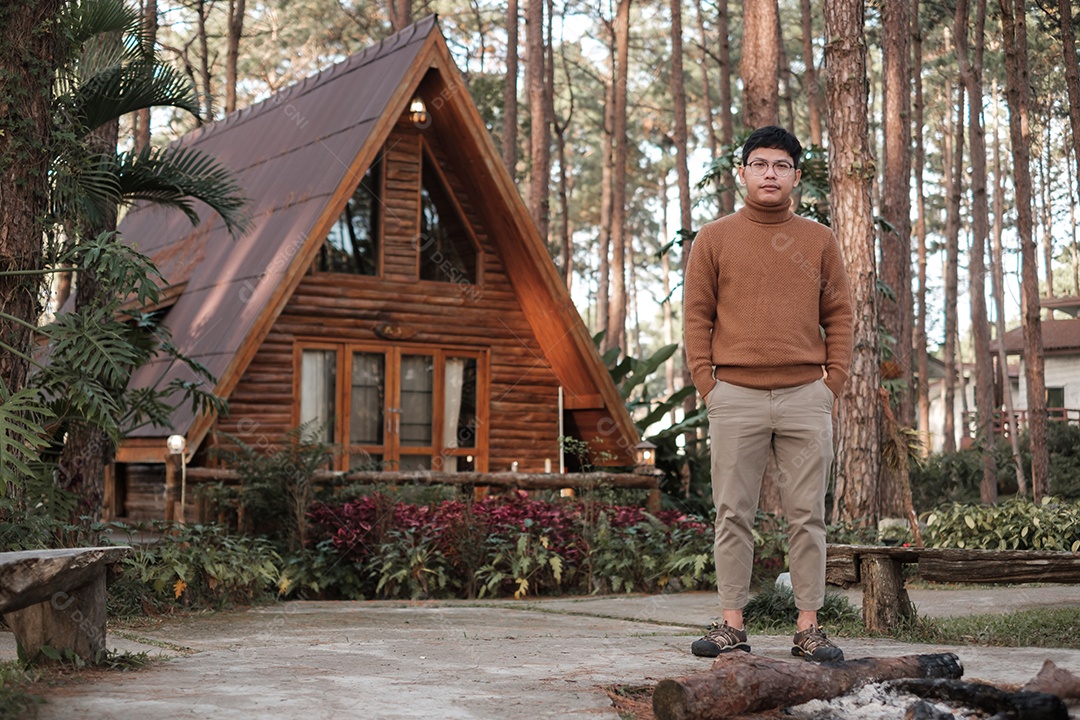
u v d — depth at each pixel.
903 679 3.70
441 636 5.80
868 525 11.60
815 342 4.66
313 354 14.43
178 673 4.17
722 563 4.73
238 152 17.47
